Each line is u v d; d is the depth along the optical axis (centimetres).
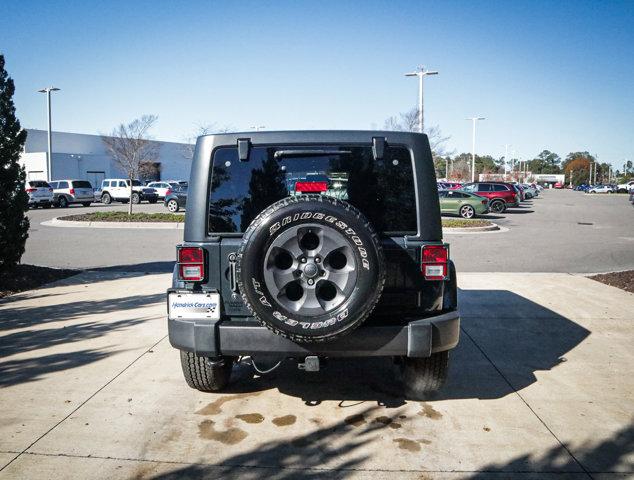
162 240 1614
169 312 379
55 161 5122
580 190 10888
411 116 3231
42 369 497
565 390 453
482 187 3128
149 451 348
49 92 4306
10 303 765
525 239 1698
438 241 388
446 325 376
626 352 555
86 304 757
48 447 352
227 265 375
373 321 378
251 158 384
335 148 385
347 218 331
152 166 5025
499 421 394
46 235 1750
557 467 332
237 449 352
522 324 663
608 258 1271
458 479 318
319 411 411
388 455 344
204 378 421
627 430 380
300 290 353
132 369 497
